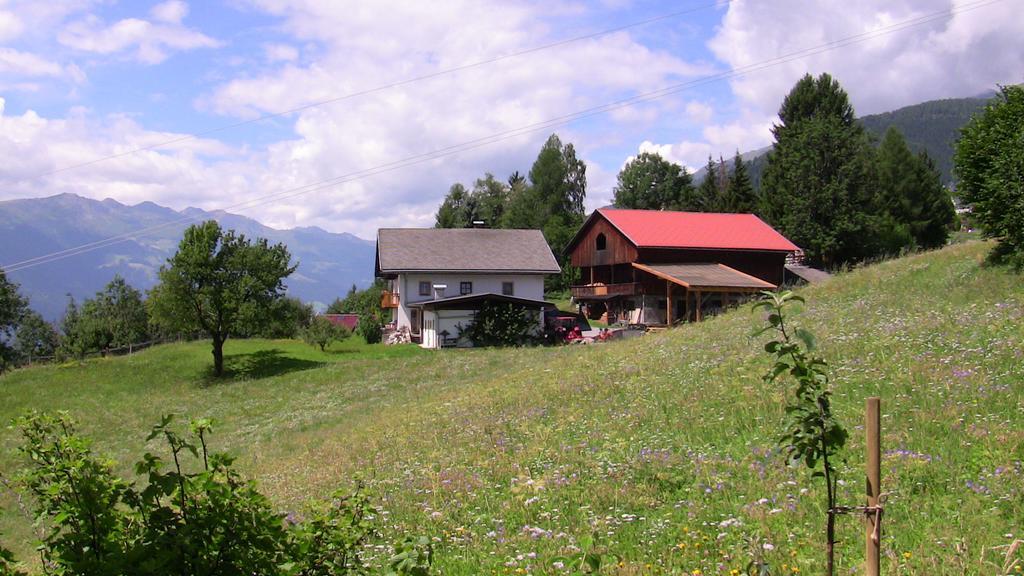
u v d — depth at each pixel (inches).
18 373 1658.5
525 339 1877.5
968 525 251.8
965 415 391.9
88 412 1350.9
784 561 235.3
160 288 1615.4
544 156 3971.5
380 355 1770.4
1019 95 917.2
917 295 874.8
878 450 173.8
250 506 165.2
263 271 1647.4
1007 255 916.0
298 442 913.5
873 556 171.9
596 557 180.5
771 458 363.9
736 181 3467.0
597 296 2327.8
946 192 3383.4
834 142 2748.5
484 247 2263.8
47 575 162.9
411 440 660.7
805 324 810.2
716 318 1206.9
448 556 303.1
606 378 767.7
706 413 512.7
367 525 200.7
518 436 567.5
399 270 2082.9
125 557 147.3
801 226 2723.9
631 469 388.5
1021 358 499.5
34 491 169.2
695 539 270.4
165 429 163.0
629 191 4239.7
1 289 3238.2
